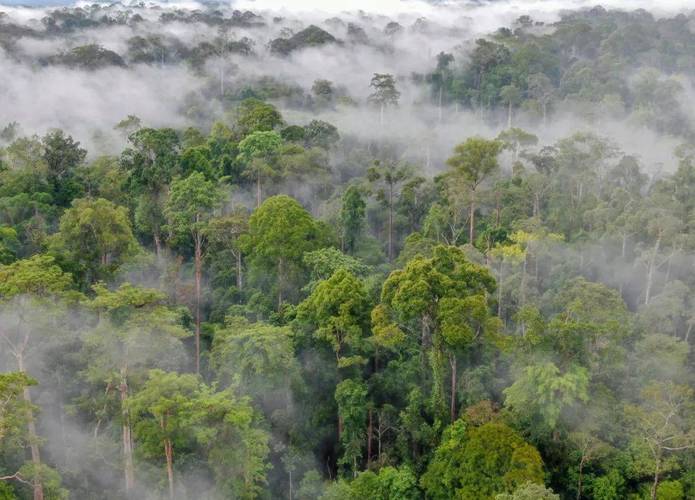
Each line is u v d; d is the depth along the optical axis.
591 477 52.53
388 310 59.16
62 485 51.91
